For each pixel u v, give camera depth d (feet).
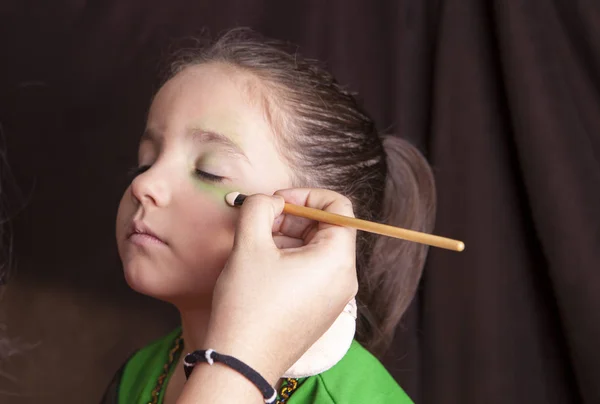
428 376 4.82
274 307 2.23
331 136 3.34
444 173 4.81
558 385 4.59
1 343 5.50
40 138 5.60
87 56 5.61
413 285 4.08
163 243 3.04
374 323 4.05
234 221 3.00
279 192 2.79
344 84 5.21
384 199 3.97
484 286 4.65
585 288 4.22
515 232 4.70
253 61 3.35
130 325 5.50
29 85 5.64
